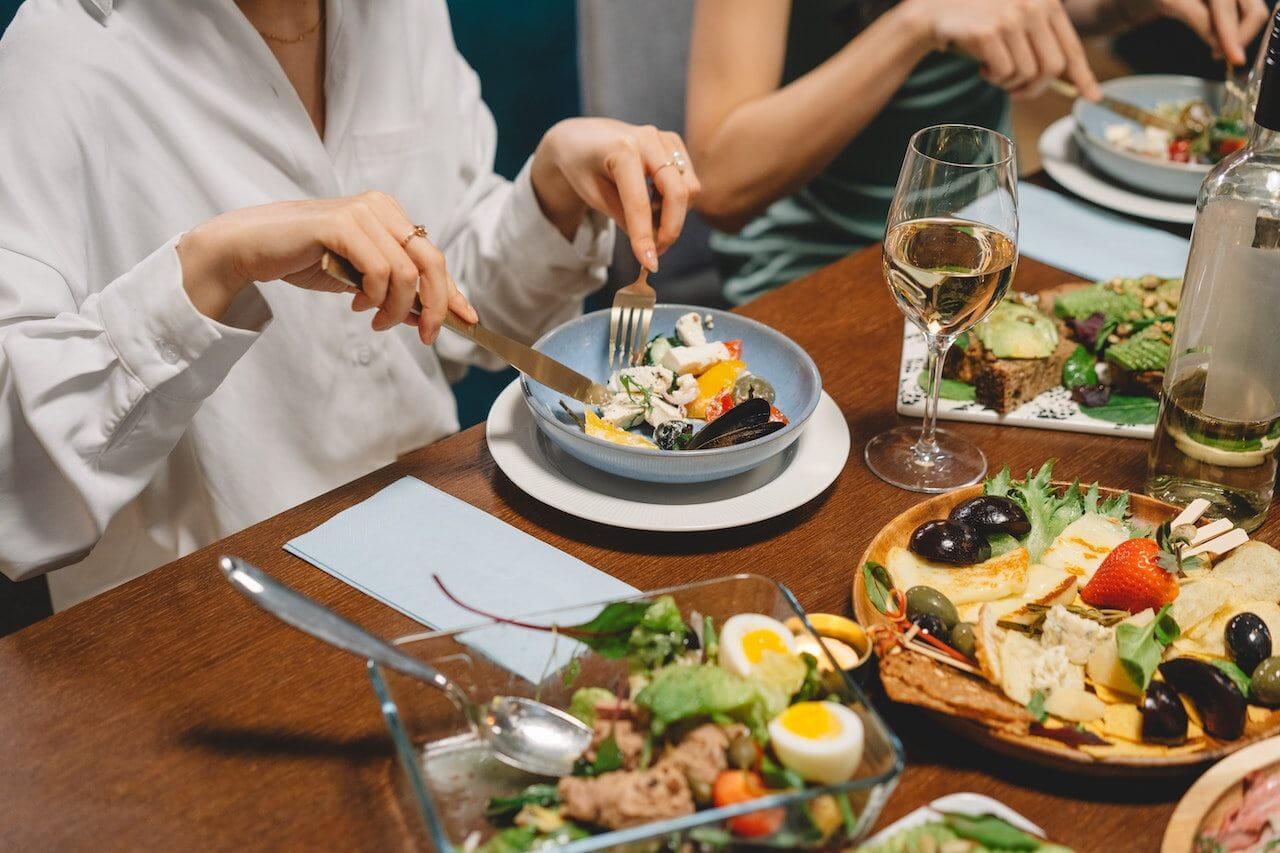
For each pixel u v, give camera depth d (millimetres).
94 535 1102
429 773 683
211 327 1019
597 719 694
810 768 630
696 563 928
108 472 1077
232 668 807
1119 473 1054
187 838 676
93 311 1035
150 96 1233
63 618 848
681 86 2049
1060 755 691
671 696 663
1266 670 738
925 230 954
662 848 581
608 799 626
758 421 985
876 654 787
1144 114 1796
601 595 869
